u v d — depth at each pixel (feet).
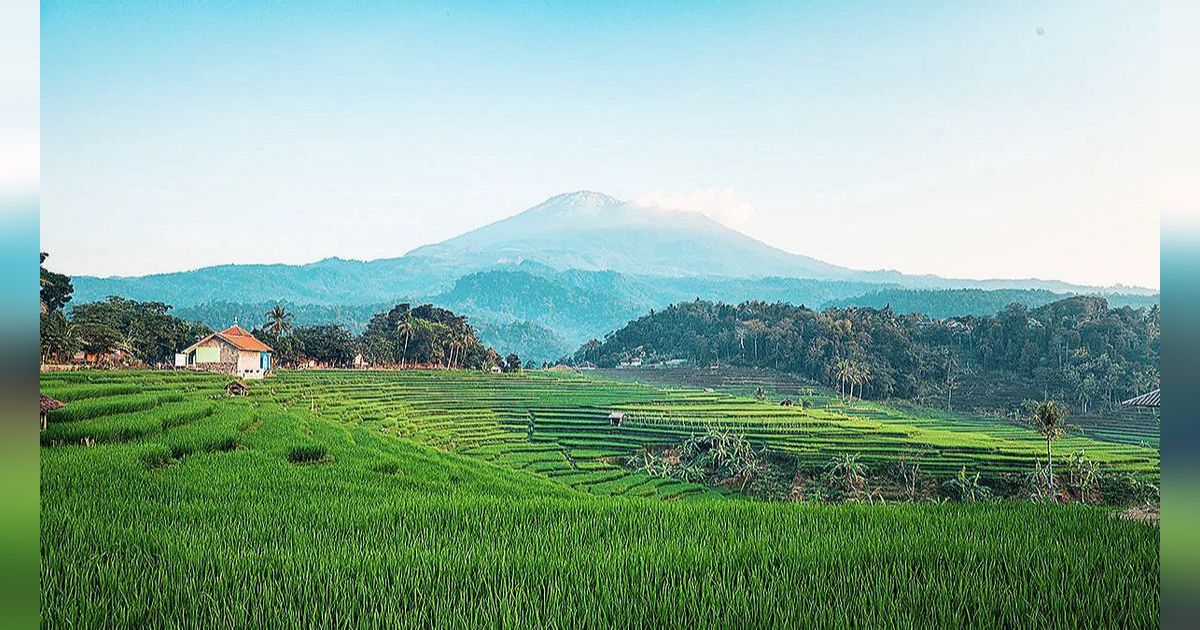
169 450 72.18
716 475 144.25
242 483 58.54
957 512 44.24
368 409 177.78
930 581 26.68
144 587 25.35
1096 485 116.98
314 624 22.53
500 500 53.47
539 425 187.32
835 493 129.49
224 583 26.58
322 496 54.08
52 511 40.83
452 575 28.27
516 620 22.41
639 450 164.55
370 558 30.71
